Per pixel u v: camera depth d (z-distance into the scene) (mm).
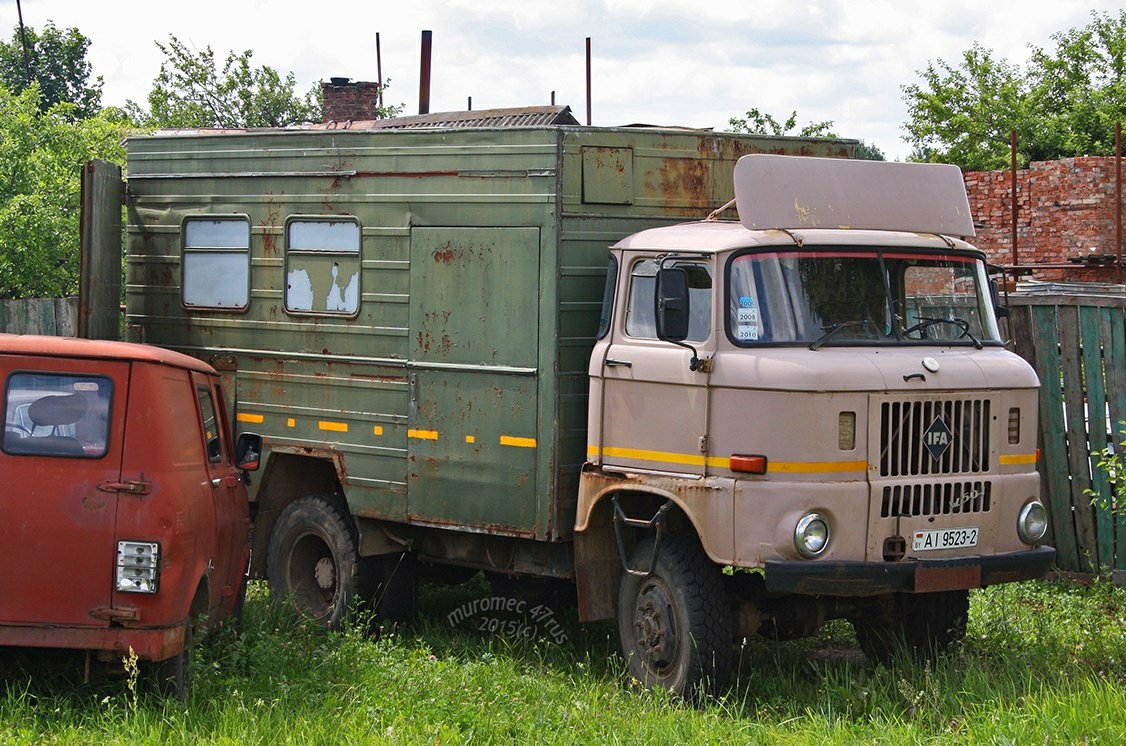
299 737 6559
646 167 9258
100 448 6664
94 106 48906
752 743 6801
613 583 8773
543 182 8836
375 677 7953
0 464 6598
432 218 9477
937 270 8570
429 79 23516
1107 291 16094
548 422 8773
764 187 8172
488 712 7328
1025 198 22859
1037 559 8188
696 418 7949
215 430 8266
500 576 10008
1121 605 10070
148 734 6430
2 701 6812
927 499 7895
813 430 7609
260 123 40688
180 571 6730
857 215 8406
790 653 9344
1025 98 33875
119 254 11516
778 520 7598
